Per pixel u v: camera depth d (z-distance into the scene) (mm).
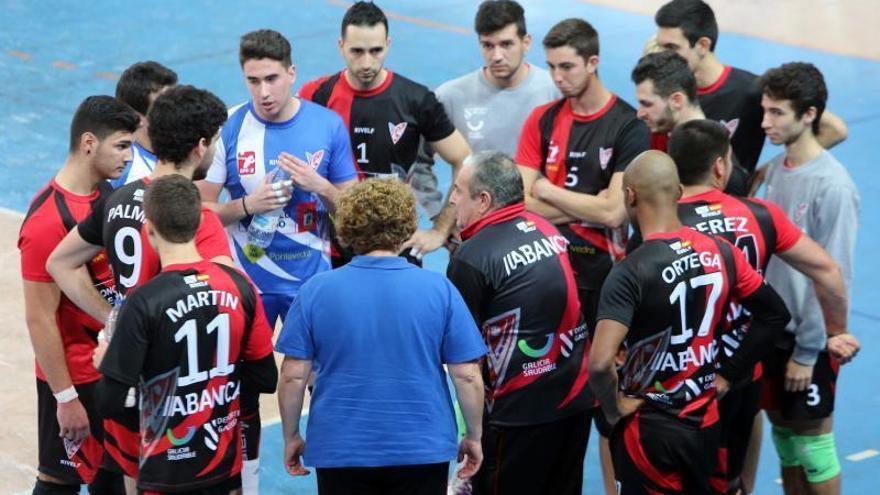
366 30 14797
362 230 10297
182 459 10500
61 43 35062
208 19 37906
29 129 28297
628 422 11250
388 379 10281
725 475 12070
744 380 11875
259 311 10758
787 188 13047
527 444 12062
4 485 14508
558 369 11922
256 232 14320
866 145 27328
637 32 36656
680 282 10758
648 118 13695
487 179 11711
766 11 39250
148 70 13242
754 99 15031
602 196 14289
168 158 11156
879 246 22109
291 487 14797
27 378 17281
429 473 10477
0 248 21828
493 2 15461
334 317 10258
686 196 11789
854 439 15781
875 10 39562
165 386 10281
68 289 11406
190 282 10258
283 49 13758
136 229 11133
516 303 11578
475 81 16234
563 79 14125
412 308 10281
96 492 12711
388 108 15453
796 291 12656
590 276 14719
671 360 10953
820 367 12969
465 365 10531
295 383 10430
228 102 29875
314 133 14281
